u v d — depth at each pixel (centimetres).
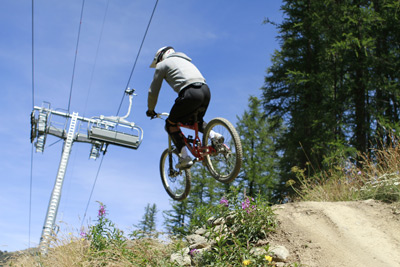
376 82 1522
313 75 1653
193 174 2459
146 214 2728
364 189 571
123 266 442
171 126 432
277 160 2452
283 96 1847
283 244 407
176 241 500
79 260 491
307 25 1802
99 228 541
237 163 386
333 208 479
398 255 374
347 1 1680
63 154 2386
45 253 550
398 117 1578
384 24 1614
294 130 1747
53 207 2248
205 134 420
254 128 2586
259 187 2286
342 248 391
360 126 1505
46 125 2369
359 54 1589
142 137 2366
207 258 399
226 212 462
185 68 406
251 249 394
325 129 1556
